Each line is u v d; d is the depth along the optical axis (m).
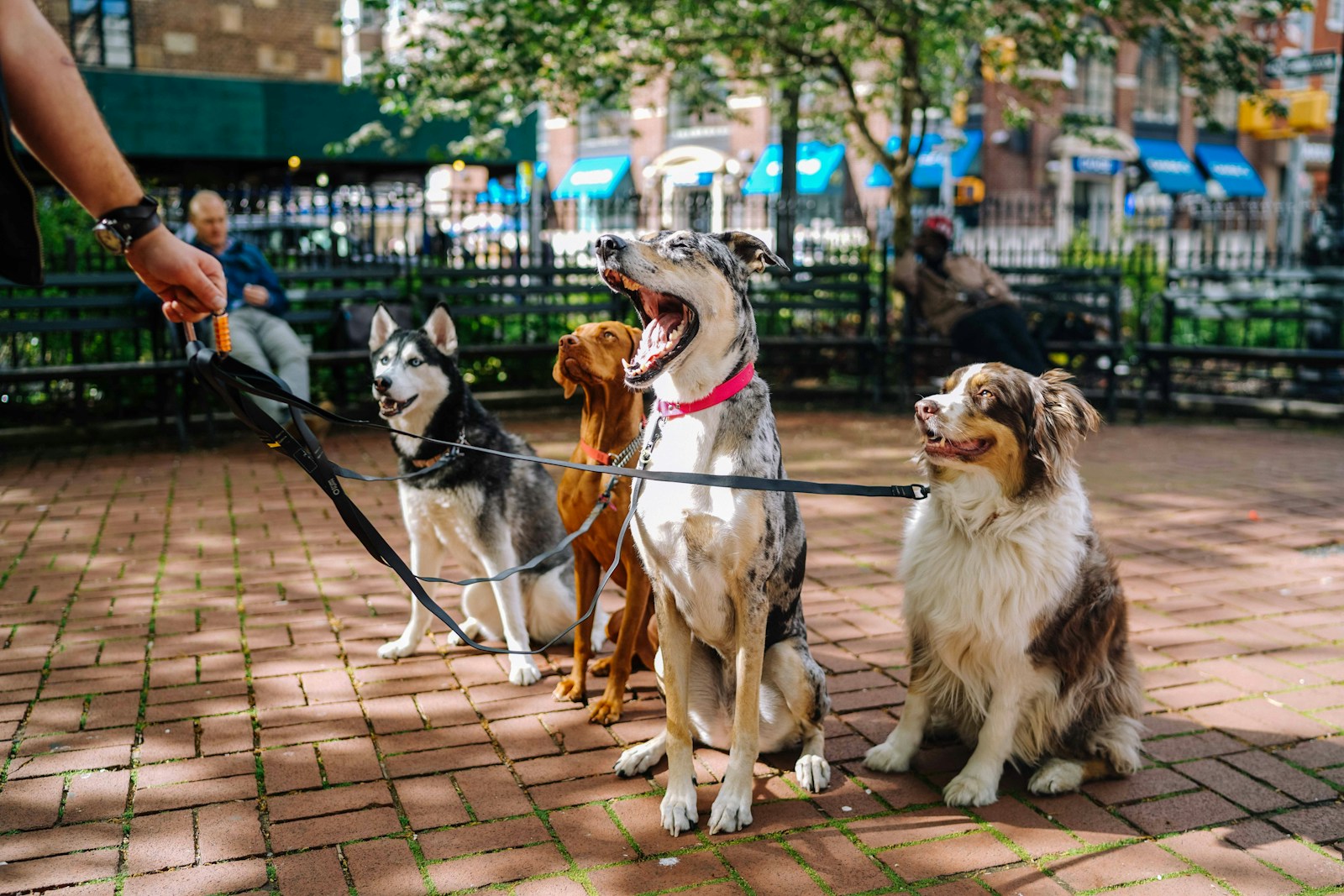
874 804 3.12
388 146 11.23
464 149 10.36
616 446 3.70
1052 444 3.03
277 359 7.81
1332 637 4.45
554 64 9.62
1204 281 10.79
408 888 2.64
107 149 1.83
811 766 3.22
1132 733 3.23
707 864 2.77
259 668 4.06
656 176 22.28
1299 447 8.77
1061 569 3.03
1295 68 10.76
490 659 4.23
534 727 3.61
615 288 2.97
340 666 4.11
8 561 5.37
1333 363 9.58
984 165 23.92
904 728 3.39
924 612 3.22
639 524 3.07
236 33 16.25
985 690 3.20
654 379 2.82
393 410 3.91
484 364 10.12
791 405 10.62
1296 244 16.23
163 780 3.17
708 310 2.84
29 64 1.70
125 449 8.21
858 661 4.19
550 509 4.38
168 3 15.63
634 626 3.62
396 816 2.99
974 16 9.12
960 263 9.53
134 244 1.96
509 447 4.26
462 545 4.16
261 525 6.09
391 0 9.64
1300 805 3.09
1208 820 3.01
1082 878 2.71
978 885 2.68
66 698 3.75
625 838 2.90
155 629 4.45
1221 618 4.68
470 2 9.46
